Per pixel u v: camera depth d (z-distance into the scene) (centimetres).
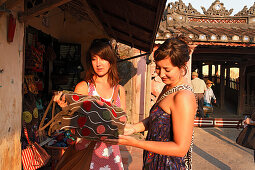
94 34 686
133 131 177
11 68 241
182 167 150
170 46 140
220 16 1024
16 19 242
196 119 838
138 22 379
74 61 640
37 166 322
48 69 582
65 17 668
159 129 150
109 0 306
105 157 216
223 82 1457
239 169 441
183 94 139
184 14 1010
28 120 333
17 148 260
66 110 169
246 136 346
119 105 235
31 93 363
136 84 738
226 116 1253
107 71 225
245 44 784
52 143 389
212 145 604
